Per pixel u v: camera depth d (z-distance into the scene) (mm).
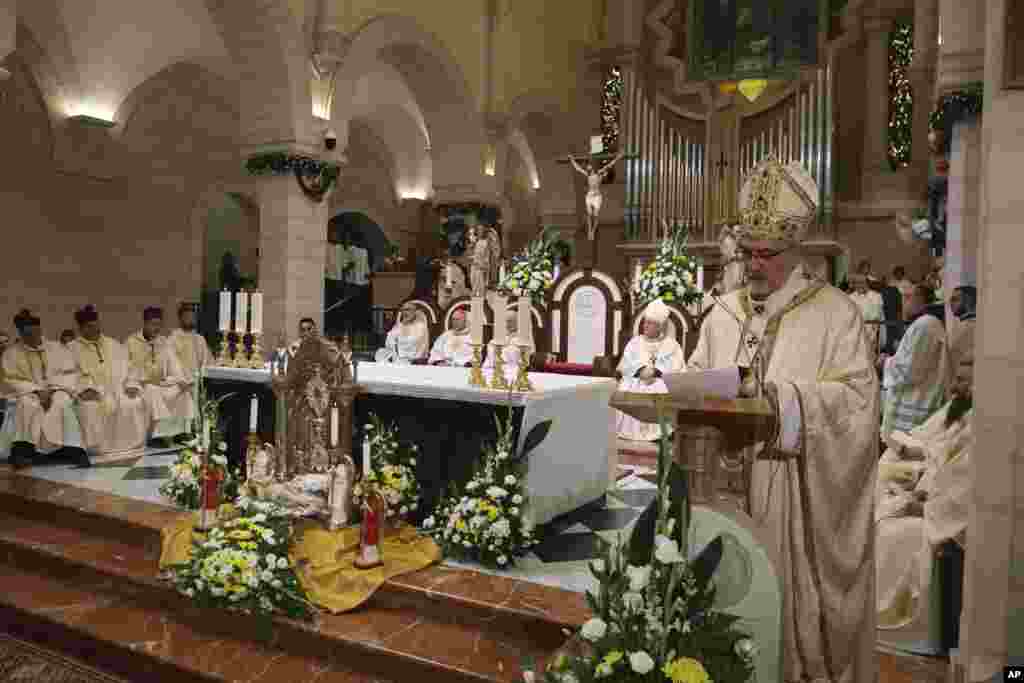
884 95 14633
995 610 2664
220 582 3785
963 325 5434
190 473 5211
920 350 5664
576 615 3605
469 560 4465
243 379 5730
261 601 3787
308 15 9945
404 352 9984
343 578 4062
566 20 16844
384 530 4609
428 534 4730
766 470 2375
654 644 2189
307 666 3633
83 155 12172
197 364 8109
